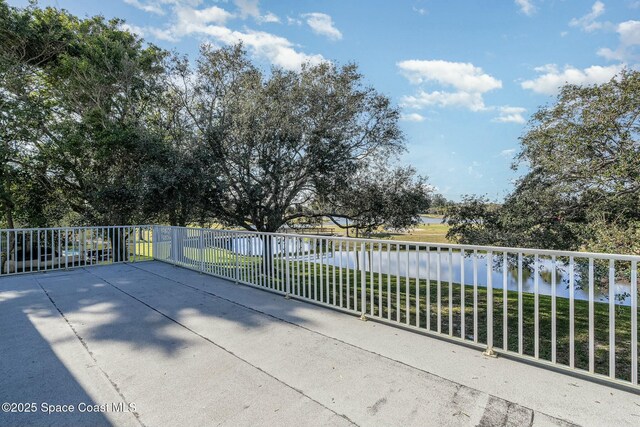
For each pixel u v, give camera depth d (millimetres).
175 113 10758
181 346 3230
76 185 12484
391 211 9375
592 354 2555
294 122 8781
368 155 9617
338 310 4312
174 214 10461
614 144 5152
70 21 13422
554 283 2762
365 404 2264
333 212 10211
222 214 9625
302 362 2883
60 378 2629
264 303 4672
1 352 3096
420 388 2459
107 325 3805
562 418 2102
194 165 8859
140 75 11719
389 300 3807
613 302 2471
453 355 3012
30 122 11227
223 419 2109
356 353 3062
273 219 9375
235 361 2910
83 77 11648
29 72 12234
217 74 9500
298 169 9094
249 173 9062
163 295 5098
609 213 4750
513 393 2389
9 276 6492
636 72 4996
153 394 2402
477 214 6836
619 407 2215
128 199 10438
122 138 10391
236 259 5957
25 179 11656
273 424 2055
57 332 3588
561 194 5613
